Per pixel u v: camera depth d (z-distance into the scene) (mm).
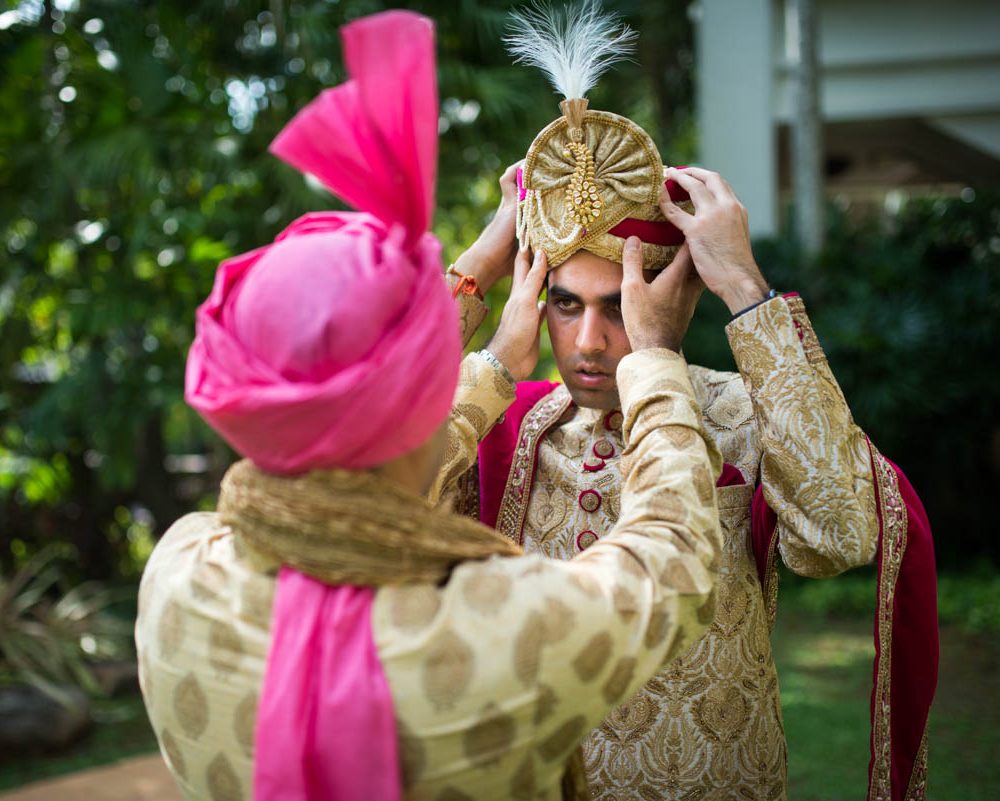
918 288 6613
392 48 815
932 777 3602
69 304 5422
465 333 1396
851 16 7492
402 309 866
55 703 4344
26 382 6441
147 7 5512
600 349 1240
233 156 5141
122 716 4723
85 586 6449
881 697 1266
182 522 1082
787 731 4070
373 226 932
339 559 862
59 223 5582
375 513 861
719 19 7305
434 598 874
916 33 7414
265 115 5414
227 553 951
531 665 855
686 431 1032
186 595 935
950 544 6738
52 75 5469
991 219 7062
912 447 6645
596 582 910
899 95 7629
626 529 975
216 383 875
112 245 5645
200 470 7641
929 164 9711
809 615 5930
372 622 861
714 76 7328
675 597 928
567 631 869
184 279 5520
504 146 5660
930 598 1323
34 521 6719
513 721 858
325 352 837
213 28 5641
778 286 6633
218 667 898
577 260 1236
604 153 1201
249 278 898
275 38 5465
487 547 925
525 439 1432
